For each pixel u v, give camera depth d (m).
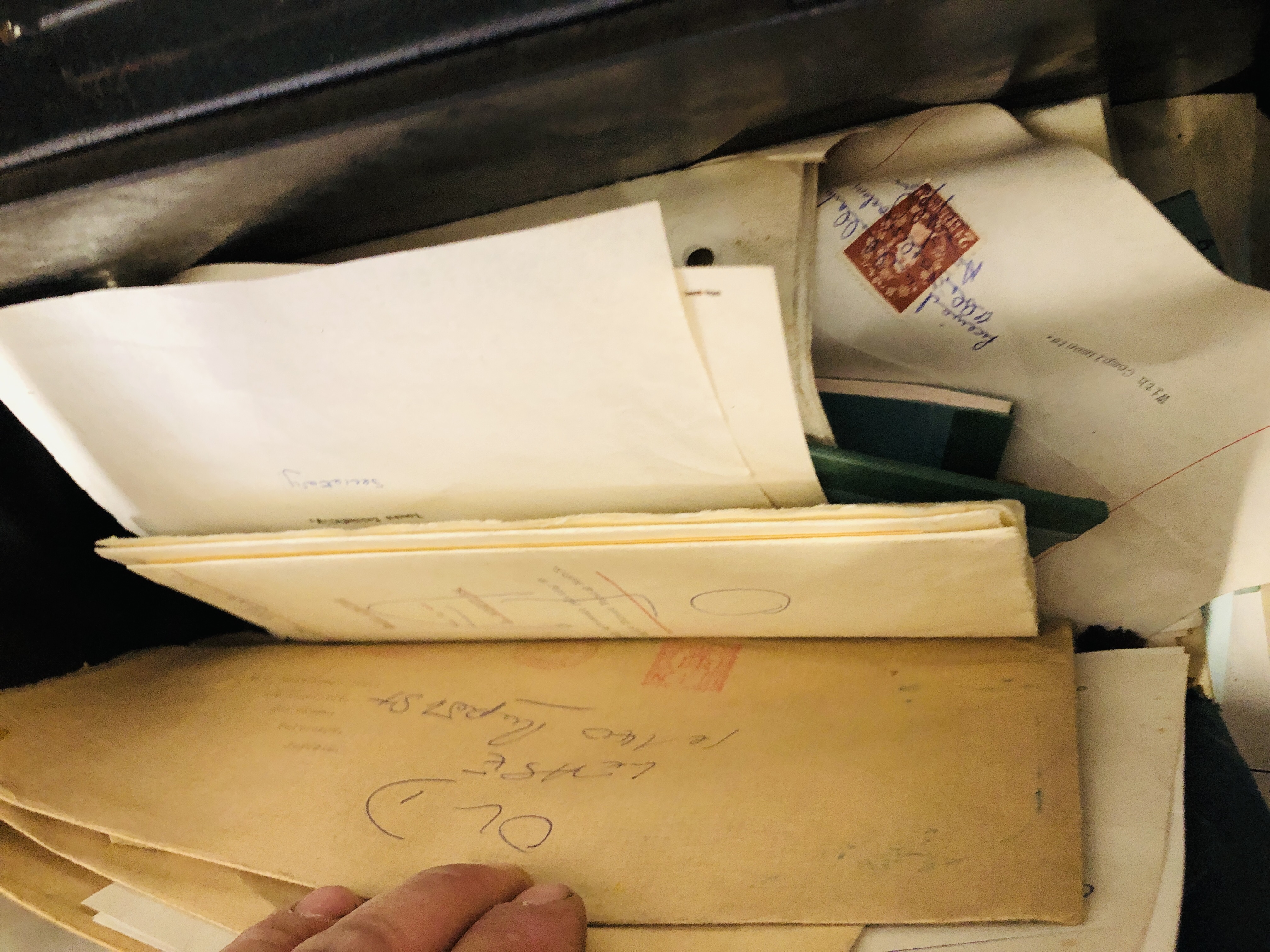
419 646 0.53
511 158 0.29
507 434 0.35
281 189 0.29
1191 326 0.32
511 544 0.37
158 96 0.26
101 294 0.33
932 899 0.31
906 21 0.23
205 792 0.44
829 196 0.35
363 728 0.47
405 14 0.24
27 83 0.27
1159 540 0.39
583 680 0.47
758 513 0.33
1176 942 0.28
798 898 0.32
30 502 0.50
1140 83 0.32
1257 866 0.32
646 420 0.32
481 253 0.28
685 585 0.39
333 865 0.38
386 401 0.35
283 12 0.24
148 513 0.46
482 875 0.32
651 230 0.26
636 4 0.23
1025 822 0.33
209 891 0.40
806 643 0.45
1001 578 0.34
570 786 0.40
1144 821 0.32
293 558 0.41
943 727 0.38
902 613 0.39
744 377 0.29
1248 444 0.34
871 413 0.37
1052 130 0.31
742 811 0.36
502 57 0.24
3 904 0.47
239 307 0.32
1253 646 0.42
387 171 0.28
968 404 0.35
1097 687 0.40
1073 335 0.34
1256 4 0.25
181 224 0.32
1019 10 0.23
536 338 0.30
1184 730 0.37
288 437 0.38
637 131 0.28
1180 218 0.36
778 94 0.27
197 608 0.63
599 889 0.34
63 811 0.43
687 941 0.32
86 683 0.53
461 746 0.44
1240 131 0.36
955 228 0.33
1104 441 0.37
